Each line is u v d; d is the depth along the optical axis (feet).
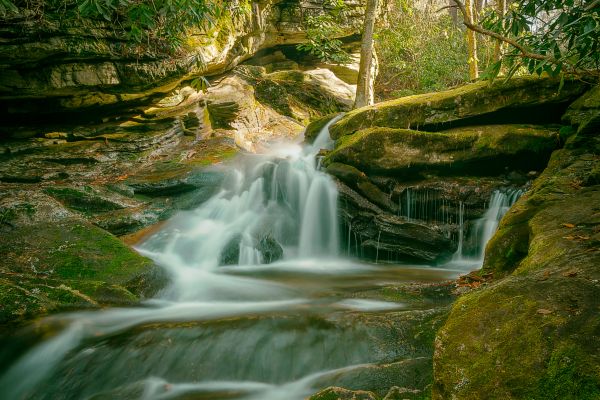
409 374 11.25
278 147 38.27
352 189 27.66
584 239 12.87
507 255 17.12
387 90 60.34
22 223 20.97
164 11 20.53
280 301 18.08
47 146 30.07
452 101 27.50
